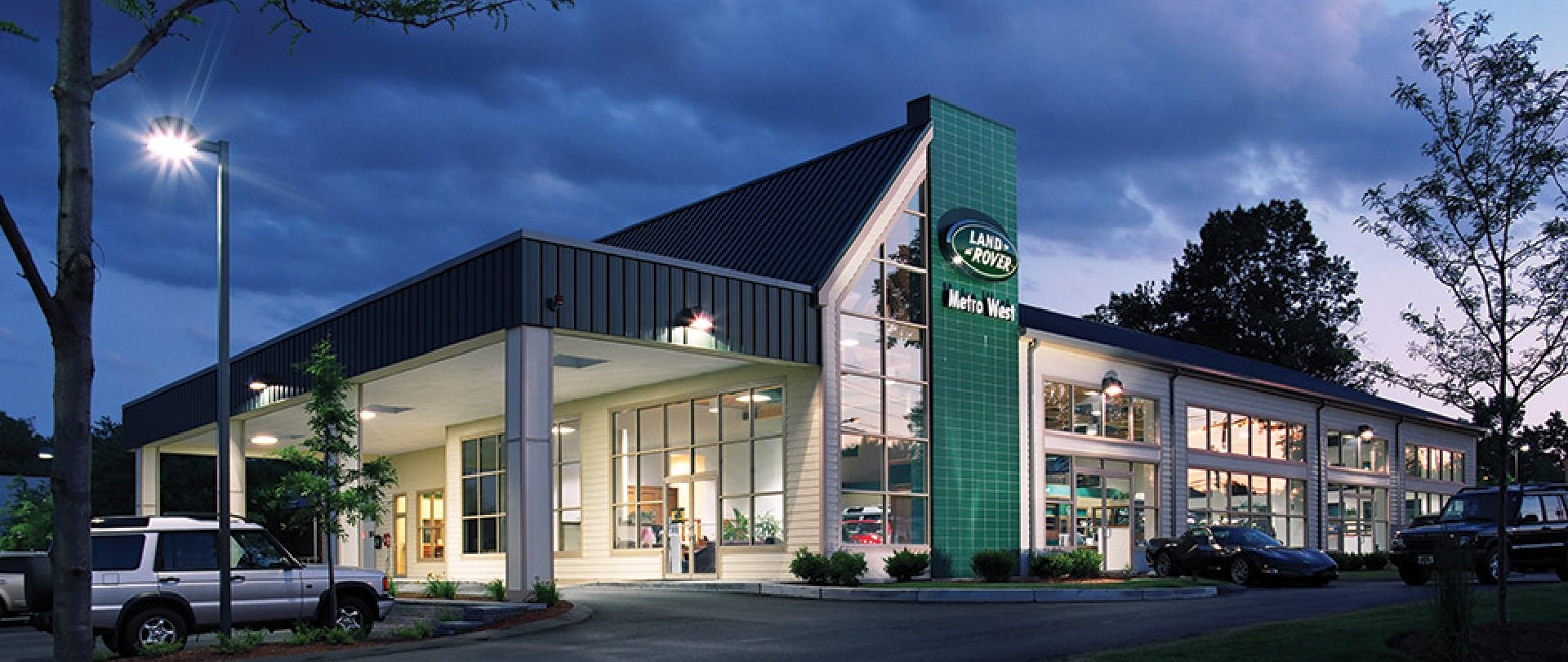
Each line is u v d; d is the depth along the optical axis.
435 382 28.27
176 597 16.86
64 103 9.83
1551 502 25.22
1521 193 13.44
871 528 26.72
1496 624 14.27
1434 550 13.48
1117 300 83.12
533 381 21.36
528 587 20.78
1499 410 14.70
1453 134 13.84
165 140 16.59
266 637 18.36
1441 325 14.63
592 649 15.58
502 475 34.66
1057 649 14.73
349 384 18.34
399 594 22.59
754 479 27.44
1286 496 40.94
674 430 29.69
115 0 10.56
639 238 35.59
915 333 28.56
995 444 29.62
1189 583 24.89
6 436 87.50
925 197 29.12
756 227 30.53
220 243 17.98
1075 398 32.53
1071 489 31.89
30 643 19.44
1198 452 36.72
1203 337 78.81
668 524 29.48
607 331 22.52
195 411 35.22
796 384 26.67
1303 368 74.69
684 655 14.81
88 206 9.86
